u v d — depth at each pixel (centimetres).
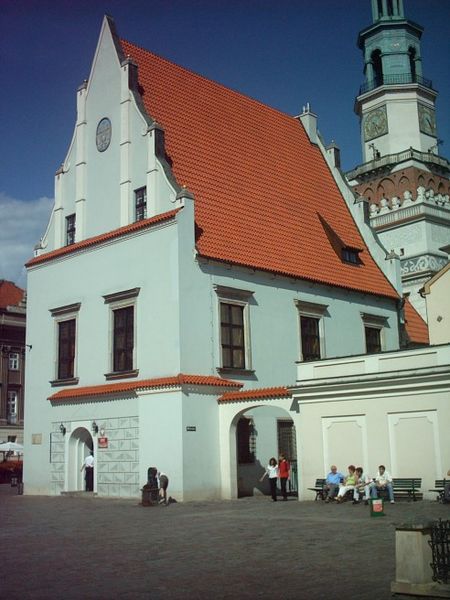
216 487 2891
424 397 2436
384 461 2497
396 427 2491
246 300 3244
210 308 3080
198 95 3841
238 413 2908
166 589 1114
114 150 3456
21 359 6662
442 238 5156
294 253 3597
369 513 2072
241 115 4050
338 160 4509
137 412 3014
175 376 2902
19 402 6588
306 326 3550
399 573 1049
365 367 2602
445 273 3356
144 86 3556
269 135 4169
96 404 3212
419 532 1045
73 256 3516
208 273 3100
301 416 2722
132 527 1942
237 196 3541
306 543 1517
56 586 1164
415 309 4853
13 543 1683
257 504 2581
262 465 3200
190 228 3064
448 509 2098
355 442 2578
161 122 3469
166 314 2995
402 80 5481
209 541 1606
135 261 3180
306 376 2756
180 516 2206
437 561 1045
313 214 3994
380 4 5628
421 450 2428
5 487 4359
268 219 3625
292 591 1073
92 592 1110
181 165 3372
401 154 5297
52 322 3572
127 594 1088
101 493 3103
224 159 3666
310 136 4512
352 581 1124
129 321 3189
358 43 5772
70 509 2594
